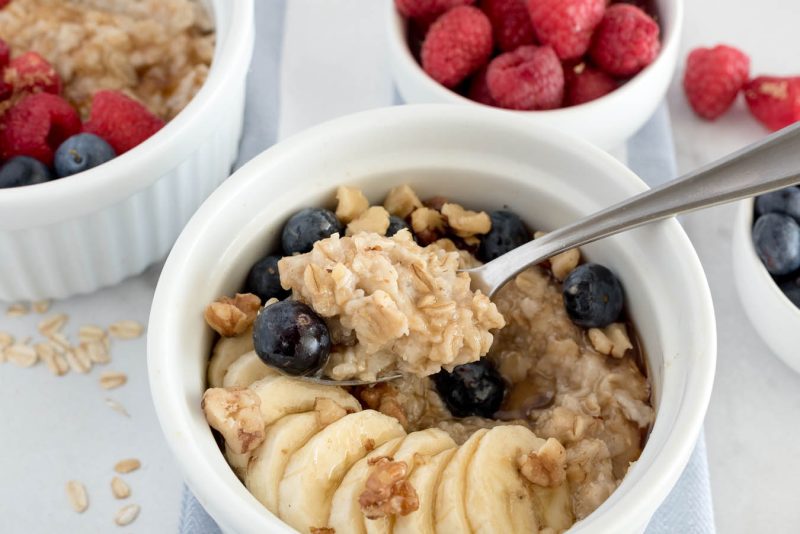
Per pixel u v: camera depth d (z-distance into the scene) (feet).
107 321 1.81
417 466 1.48
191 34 1.86
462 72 1.86
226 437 1.48
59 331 1.80
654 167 1.88
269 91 1.92
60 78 1.82
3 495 1.70
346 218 1.61
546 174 1.62
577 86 1.88
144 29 1.83
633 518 1.40
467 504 1.47
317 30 2.00
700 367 1.47
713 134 1.97
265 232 1.60
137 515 1.70
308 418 1.50
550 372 1.60
